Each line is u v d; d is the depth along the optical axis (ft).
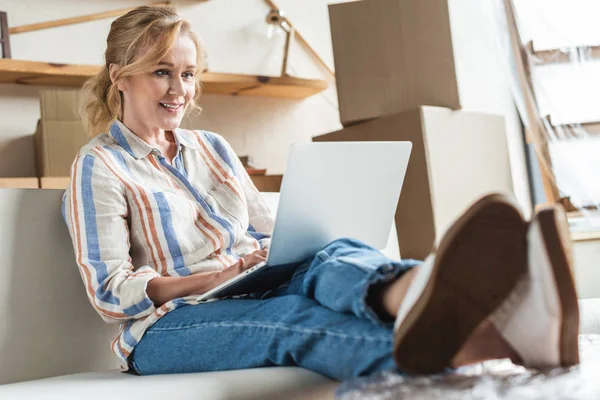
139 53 4.80
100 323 4.80
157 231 4.49
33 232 4.59
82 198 4.35
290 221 3.84
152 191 4.55
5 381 4.32
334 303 3.24
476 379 2.74
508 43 9.00
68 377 4.14
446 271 2.72
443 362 2.87
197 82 5.50
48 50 9.33
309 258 4.09
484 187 8.09
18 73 8.65
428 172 7.55
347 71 8.38
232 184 5.07
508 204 2.71
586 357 3.13
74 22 9.48
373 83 8.27
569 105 8.79
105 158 4.54
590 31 8.73
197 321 3.86
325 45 11.23
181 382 3.35
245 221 5.03
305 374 3.31
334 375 3.20
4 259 4.44
